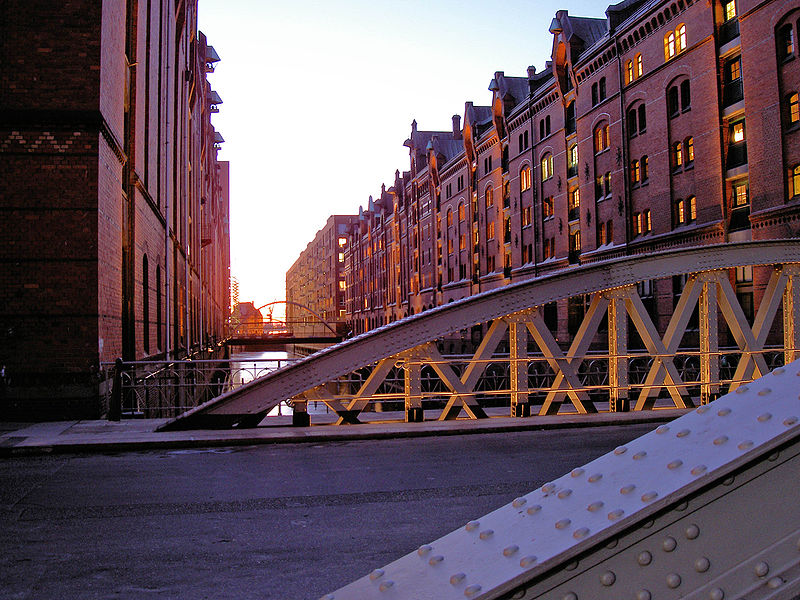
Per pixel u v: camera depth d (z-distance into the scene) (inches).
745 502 51.1
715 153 1069.1
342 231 4798.2
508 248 1971.0
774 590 48.4
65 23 496.4
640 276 448.5
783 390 57.6
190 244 1398.9
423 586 56.2
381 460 339.6
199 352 1483.8
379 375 432.1
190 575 181.8
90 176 493.4
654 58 1237.1
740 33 1011.9
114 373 477.4
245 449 374.9
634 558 51.8
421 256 2785.4
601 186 1441.9
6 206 485.7
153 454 362.9
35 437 392.5
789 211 912.3
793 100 927.0
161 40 896.3
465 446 374.6
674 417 452.8
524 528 58.2
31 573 183.8
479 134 2170.3
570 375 450.3
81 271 489.1
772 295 468.1
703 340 459.8
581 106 1508.4
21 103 487.8
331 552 200.7
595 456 342.3
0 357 477.4
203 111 1895.9
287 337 3356.3
